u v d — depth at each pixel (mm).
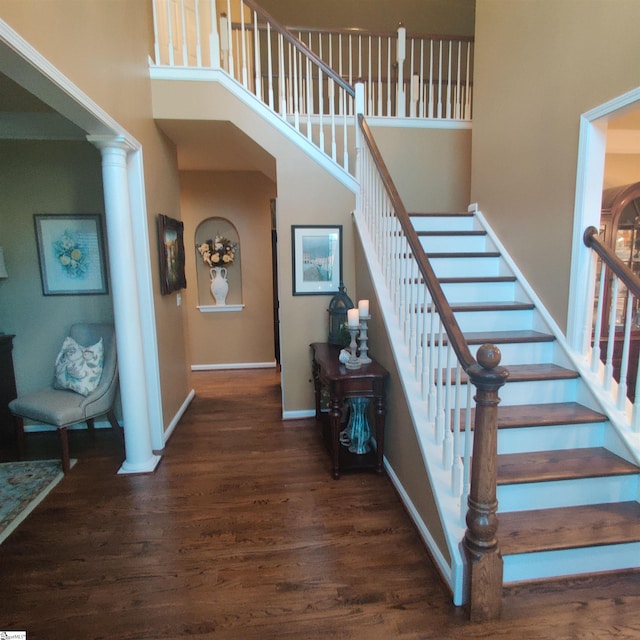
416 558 1884
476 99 3438
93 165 3178
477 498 1548
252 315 5488
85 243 3246
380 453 2619
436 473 1869
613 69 2021
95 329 3176
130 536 2055
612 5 2012
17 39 1411
